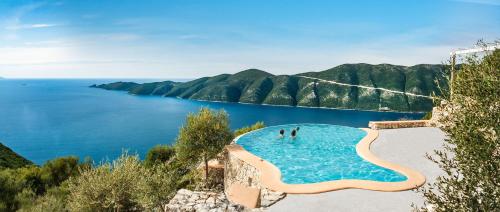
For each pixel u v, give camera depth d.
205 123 29.52
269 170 21.20
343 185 18.11
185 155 29.84
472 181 6.68
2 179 27.98
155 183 24.23
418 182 18.06
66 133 195.00
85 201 23.86
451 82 7.41
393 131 32.69
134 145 162.62
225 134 29.92
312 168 23.55
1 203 25.72
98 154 145.25
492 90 6.59
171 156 42.66
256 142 33.81
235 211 15.27
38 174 37.19
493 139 6.60
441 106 7.53
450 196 6.92
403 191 17.14
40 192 35.47
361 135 33.03
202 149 29.38
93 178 24.64
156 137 182.00
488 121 6.59
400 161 22.62
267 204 15.92
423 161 22.20
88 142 169.88
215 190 29.38
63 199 29.78
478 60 7.23
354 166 22.83
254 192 15.98
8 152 67.06
